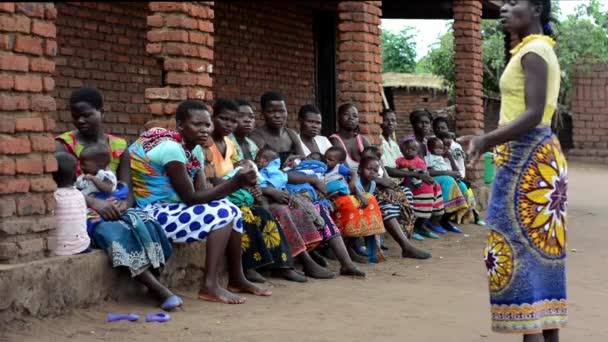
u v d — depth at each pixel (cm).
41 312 480
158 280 571
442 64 2406
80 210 520
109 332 473
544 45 389
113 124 1034
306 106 808
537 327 390
